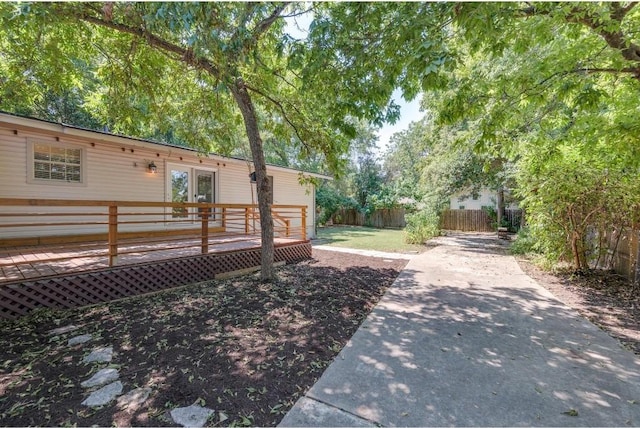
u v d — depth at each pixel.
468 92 4.45
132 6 3.20
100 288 4.08
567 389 2.21
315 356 2.69
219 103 5.98
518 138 5.58
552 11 3.12
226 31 3.22
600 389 2.21
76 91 11.16
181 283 4.96
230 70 3.52
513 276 5.75
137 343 2.89
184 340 2.97
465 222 17.12
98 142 6.61
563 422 1.86
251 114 5.16
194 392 2.14
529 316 3.68
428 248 9.71
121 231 7.02
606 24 3.29
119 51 5.22
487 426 1.82
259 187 5.23
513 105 4.63
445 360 2.62
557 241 5.94
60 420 1.84
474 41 3.41
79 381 2.25
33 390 2.13
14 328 3.21
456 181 11.72
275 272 6.02
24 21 3.39
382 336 3.12
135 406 1.98
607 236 5.84
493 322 3.50
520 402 2.06
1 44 4.90
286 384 2.26
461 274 5.92
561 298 4.40
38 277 3.63
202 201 8.73
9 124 5.27
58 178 6.08
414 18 3.06
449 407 2.00
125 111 5.87
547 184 5.61
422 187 14.16
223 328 3.28
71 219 6.29
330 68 3.92
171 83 6.05
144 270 4.50
